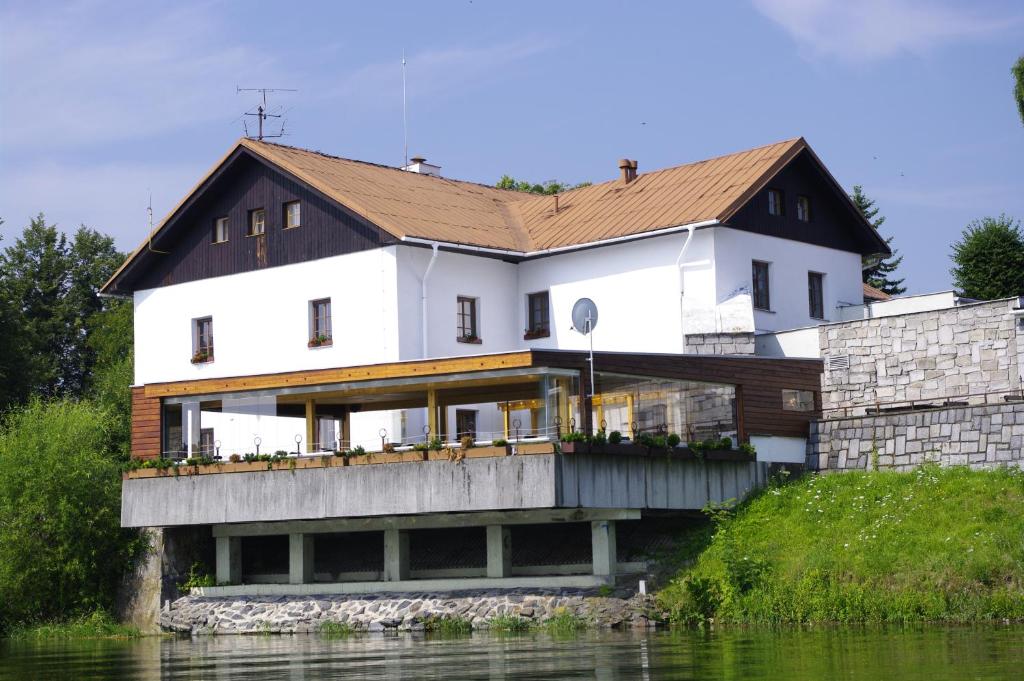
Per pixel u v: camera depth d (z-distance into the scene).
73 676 24.22
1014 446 33.19
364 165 45.75
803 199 44.25
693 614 30.50
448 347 41.16
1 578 38.12
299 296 41.97
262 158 42.47
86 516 38.69
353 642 30.17
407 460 33.25
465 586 34.09
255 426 36.41
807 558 30.41
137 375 45.75
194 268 44.62
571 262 42.56
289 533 36.75
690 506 34.34
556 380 32.28
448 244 40.25
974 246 58.31
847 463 36.47
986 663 19.91
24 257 75.00
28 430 40.69
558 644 26.56
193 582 37.59
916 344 38.81
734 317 39.81
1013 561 27.84
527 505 31.52
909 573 28.58
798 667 20.47
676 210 41.25
